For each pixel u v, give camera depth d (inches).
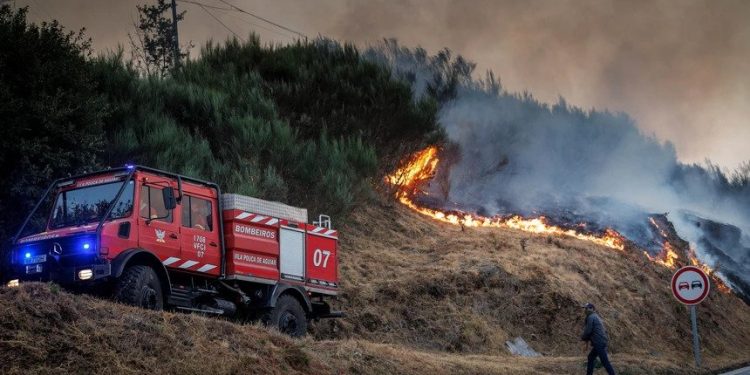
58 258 507.2
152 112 932.6
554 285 932.0
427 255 1002.7
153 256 530.6
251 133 959.6
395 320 815.7
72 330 390.3
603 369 705.6
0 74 685.3
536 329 872.9
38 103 687.7
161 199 554.3
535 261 982.4
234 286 601.0
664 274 1169.4
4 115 665.0
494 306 875.4
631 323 976.3
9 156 681.0
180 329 434.9
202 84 1105.4
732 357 1043.3
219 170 893.2
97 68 917.8
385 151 1163.3
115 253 509.0
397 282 869.8
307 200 989.8
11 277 521.0
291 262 642.2
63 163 698.8
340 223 1015.6
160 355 404.8
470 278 895.1
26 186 672.4
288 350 472.1
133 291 506.6
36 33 727.1
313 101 1144.2
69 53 751.7
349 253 959.6
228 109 1011.3
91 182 550.3
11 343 365.7
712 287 1246.9
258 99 1066.7
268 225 626.5
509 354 814.5
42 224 668.7
